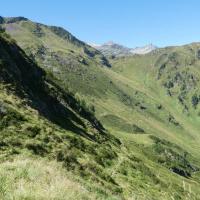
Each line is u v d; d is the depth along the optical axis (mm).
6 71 66062
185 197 19516
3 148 38062
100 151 69000
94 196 15008
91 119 114188
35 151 41812
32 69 88000
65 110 88438
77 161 46500
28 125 49125
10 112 49938
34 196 11836
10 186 12602
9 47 83688
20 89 65000
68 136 61125
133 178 65938
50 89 93500
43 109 70250
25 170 14922
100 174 48906
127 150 115188
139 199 23484
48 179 14750
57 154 43500
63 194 12680
